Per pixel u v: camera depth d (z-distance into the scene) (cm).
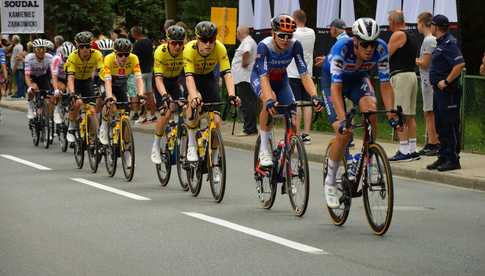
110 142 2566
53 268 1443
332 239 1666
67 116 3133
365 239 1666
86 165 2855
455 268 1438
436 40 2494
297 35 3209
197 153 2164
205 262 1479
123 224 1823
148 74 4094
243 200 2145
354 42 1717
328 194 1789
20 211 1984
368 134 1712
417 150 2969
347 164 1758
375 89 3472
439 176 2452
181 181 2306
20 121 4550
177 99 2378
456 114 2484
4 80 3869
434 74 2480
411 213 1967
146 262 1482
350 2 3791
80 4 7544
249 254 1538
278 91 2014
